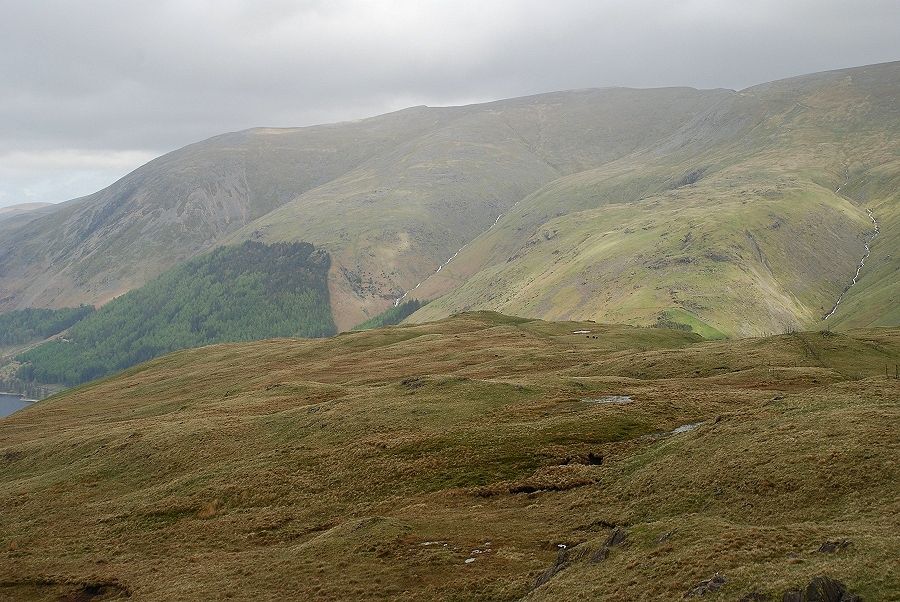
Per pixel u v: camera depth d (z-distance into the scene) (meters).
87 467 88.25
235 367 172.25
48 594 52.16
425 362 139.88
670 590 29.72
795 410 57.97
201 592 45.62
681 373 102.44
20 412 157.50
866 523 34.03
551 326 183.62
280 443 81.88
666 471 51.31
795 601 25.42
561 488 55.56
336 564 45.56
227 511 64.81
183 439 89.69
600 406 77.19
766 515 39.56
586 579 33.97
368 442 74.25
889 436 44.56
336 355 171.00
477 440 69.19
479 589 38.09
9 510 76.12
